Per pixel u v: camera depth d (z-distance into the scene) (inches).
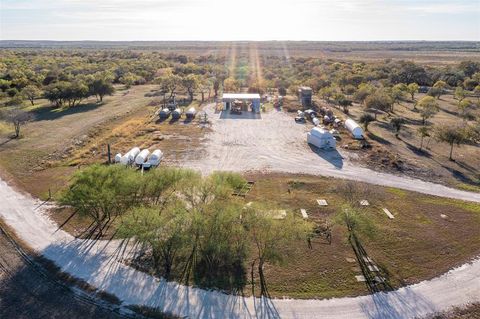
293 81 5910.4
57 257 1529.3
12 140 2974.9
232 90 5388.8
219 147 2942.9
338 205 2005.4
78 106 4261.8
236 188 2057.1
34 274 1425.9
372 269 1493.6
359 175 2410.2
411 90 4990.2
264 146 2977.4
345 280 1429.6
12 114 3171.8
